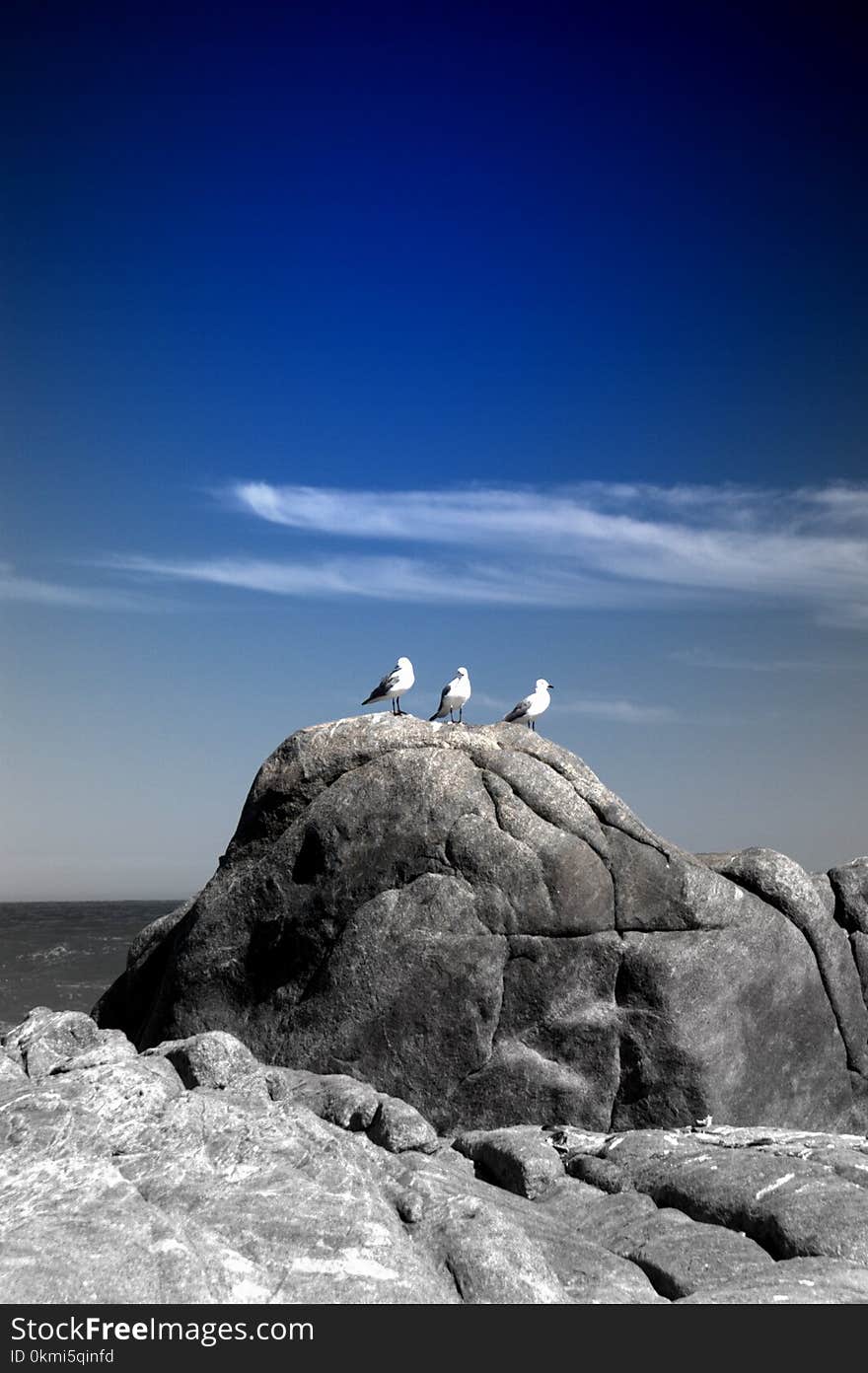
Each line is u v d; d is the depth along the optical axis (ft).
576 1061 46.60
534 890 48.34
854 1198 30.58
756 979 48.55
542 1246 29.84
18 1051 37.78
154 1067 36.65
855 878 53.52
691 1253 29.14
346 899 49.57
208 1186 27.66
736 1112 46.85
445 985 47.39
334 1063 47.29
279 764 53.93
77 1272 22.57
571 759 52.70
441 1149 38.78
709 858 52.49
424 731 52.80
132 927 196.13
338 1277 24.57
